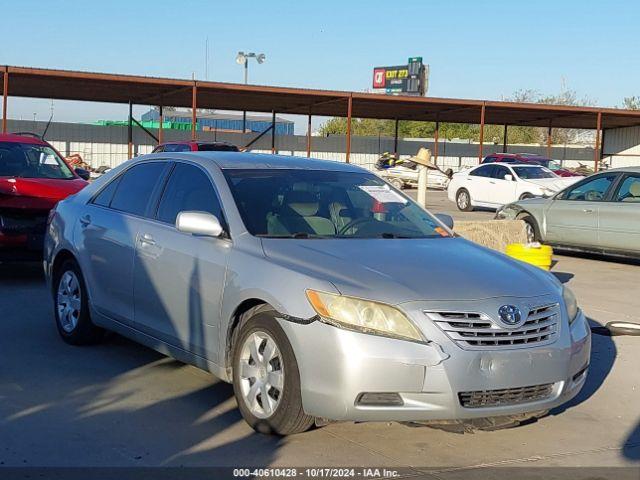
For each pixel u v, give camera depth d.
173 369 6.25
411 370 4.33
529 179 24.67
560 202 13.64
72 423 5.02
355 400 4.34
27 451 4.54
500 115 43.72
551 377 4.70
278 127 69.19
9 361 6.36
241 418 5.16
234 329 5.09
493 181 25.33
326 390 4.40
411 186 39.62
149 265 5.84
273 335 4.68
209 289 5.22
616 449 4.93
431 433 5.05
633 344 7.59
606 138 51.06
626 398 5.99
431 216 6.33
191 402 5.46
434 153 45.66
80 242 6.73
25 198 9.27
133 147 43.97
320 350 4.41
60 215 7.23
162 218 6.01
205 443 4.73
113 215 6.51
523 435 5.12
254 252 5.06
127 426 4.99
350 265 4.80
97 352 6.70
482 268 5.05
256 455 4.57
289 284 4.65
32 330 7.40
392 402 4.39
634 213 12.42
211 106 42.56
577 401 5.88
